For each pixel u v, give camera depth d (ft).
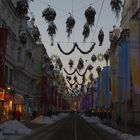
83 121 279.28
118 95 168.25
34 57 316.81
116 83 176.65
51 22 58.85
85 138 110.32
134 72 100.94
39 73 332.19
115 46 220.43
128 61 134.41
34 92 327.26
